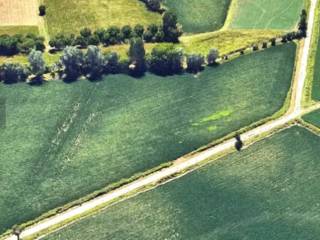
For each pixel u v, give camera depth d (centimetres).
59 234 19988
